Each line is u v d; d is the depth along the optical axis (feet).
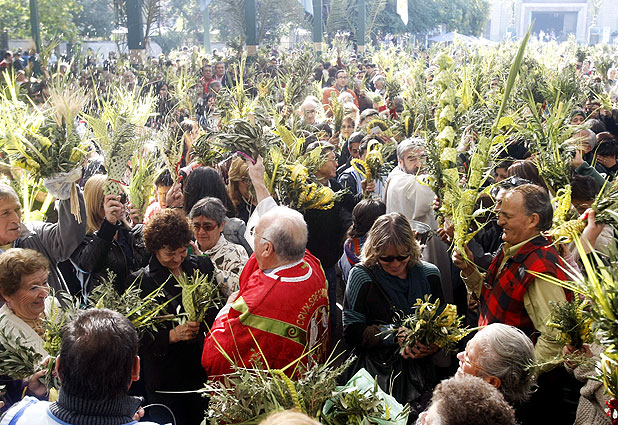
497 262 11.60
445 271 15.94
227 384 9.43
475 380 7.29
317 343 11.06
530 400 10.34
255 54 69.51
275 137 14.57
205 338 11.24
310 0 95.71
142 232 13.16
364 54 100.99
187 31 137.80
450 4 180.96
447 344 11.23
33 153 12.79
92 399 7.45
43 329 10.48
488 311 11.45
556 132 17.16
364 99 42.63
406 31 165.07
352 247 15.58
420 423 7.95
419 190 16.80
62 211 13.12
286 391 8.58
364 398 8.77
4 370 9.35
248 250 15.14
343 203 19.16
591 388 9.74
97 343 7.51
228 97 25.23
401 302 12.28
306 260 11.64
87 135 14.56
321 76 58.29
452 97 14.53
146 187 15.57
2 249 12.33
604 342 8.31
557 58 65.41
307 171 16.15
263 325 10.45
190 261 12.51
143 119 18.95
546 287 10.62
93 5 101.30
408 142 17.52
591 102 33.22
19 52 58.80
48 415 7.50
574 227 11.80
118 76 47.26
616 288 8.18
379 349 12.21
